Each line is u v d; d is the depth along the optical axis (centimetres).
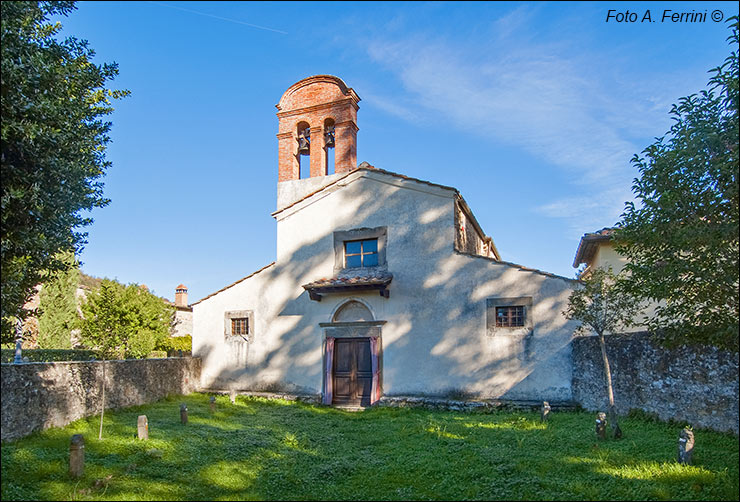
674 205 752
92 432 995
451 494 719
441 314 1484
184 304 3175
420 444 986
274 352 1672
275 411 1390
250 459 892
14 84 748
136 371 1354
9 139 749
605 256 1582
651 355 1044
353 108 1850
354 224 1645
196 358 1731
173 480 773
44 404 976
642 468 753
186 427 1097
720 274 711
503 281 1430
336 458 921
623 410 1118
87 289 2561
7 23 744
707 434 866
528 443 945
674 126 786
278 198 1856
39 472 748
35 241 793
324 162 1859
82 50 913
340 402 1563
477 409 1328
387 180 1619
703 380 908
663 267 790
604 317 992
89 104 995
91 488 719
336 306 1614
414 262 1545
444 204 1542
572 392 1311
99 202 973
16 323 936
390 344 1527
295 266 1697
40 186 820
